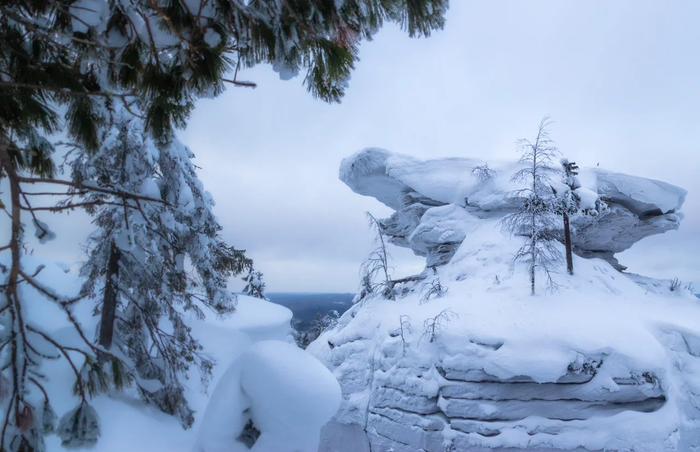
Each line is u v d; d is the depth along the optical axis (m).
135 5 2.40
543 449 15.41
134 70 2.65
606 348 16.27
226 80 2.72
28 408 2.64
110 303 9.46
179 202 11.57
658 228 28.20
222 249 15.44
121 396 8.52
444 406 16.97
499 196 26.14
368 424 19.86
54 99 2.77
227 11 2.52
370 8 2.53
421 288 24.22
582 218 24.53
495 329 17.59
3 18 2.48
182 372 10.94
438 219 28.20
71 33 2.51
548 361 16.05
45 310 5.73
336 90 2.91
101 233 9.59
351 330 24.17
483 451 15.80
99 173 9.05
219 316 15.73
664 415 15.62
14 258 2.42
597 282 21.17
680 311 20.80
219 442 4.36
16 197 2.33
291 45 2.57
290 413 4.41
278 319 17.38
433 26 2.60
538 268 21.06
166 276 11.16
